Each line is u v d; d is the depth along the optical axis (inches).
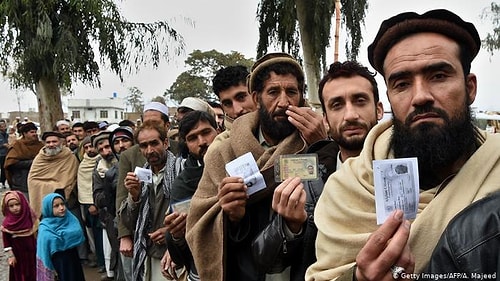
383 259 41.9
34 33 420.2
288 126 85.2
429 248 44.8
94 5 429.4
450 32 48.3
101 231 242.2
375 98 79.4
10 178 289.6
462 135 47.6
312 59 486.0
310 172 72.0
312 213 70.9
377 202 46.5
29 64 434.9
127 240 147.3
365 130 75.9
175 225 96.8
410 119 48.1
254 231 80.6
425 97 46.8
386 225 42.6
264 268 72.4
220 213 79.7
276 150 81.6
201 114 114.3
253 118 91.5
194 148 112.9
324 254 53.6
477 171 46.7
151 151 136.6
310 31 486.9
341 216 53.5
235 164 78.0
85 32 445.7
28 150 291.6
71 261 189.0
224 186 76.7
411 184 46.4
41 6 410.0
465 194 45.9
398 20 49.8
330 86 79.1
